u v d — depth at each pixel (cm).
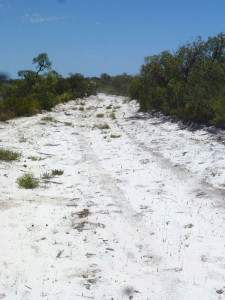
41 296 320
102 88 6222
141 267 388
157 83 2209
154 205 595
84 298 322
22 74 2430
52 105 2298
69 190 663
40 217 511
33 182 668
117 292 336
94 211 554
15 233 448
